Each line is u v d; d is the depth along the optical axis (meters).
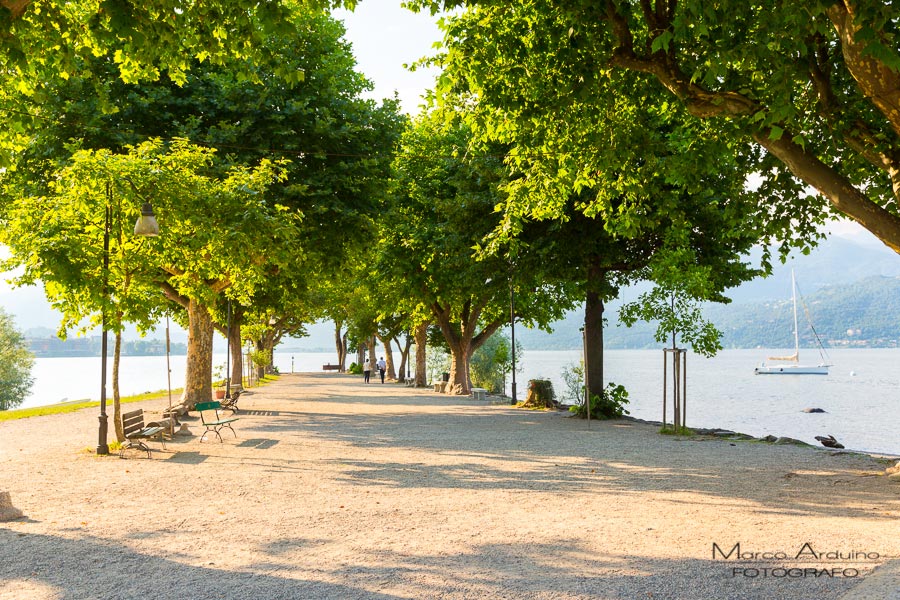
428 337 49.97
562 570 6.34
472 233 24.19
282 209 18.52
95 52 12.14
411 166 32.66
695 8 8.30
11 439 16.97
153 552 7.11
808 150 11.47
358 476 11.70
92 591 5.95
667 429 18.31
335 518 8.55
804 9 8.38
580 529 7.88
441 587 5.91
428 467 12.66
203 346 24.77
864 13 7.39
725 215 14.41
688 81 10.60
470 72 12.85
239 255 17.41
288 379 64.88
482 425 20.78
